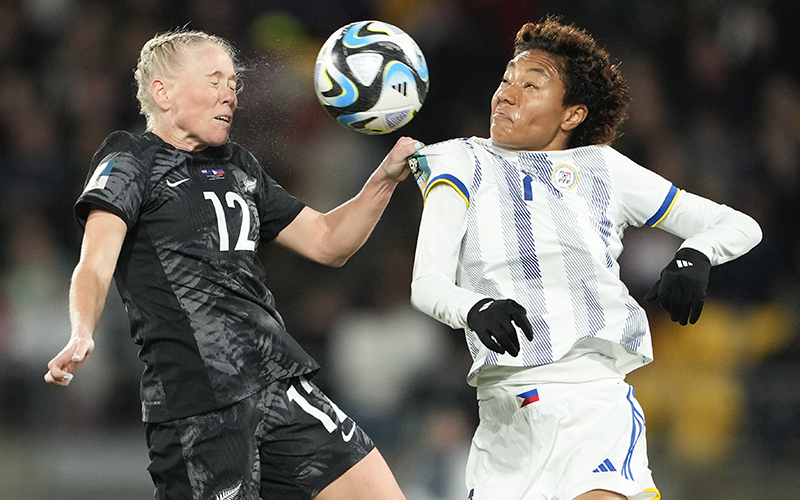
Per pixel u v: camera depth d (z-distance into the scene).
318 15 37.00
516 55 12.67
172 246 11.65
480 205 12.01
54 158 34.59
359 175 34.00
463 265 12.04
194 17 37.06
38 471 26.55
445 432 25.09
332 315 30.38
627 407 11.91
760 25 39.03
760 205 34.31
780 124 37.09
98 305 10.77
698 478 26.77
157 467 11.81
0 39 37.03
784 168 35.91
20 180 33.50
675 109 37.19
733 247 12.11
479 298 10.80
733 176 35.28
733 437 27.41
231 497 11.61
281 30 36.41
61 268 31.38
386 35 12.38
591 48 12.51
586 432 11.60
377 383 28.52
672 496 26.52
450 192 11.84
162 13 37.53
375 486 12.11
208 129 11.96
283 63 34.12
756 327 29.31
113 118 36.16
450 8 37.31
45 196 33.34
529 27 12.74
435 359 29.20
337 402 28.58
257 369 11.77
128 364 28.12
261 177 12.81
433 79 36.06
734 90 37.94
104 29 37.44
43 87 36.69
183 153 12.00
